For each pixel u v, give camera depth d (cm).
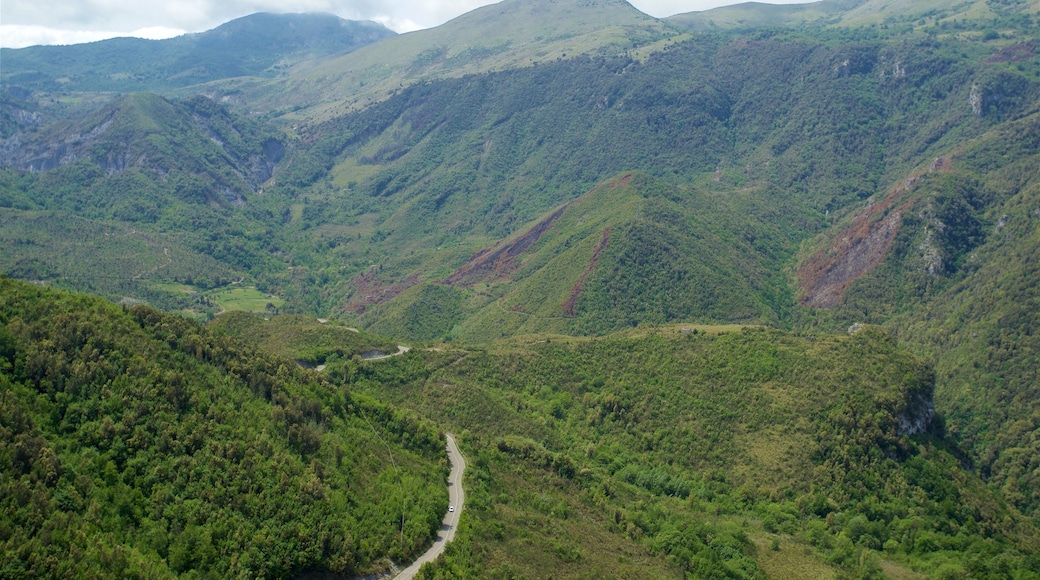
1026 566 14712
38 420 10412
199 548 9838
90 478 9988
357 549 11000
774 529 15662
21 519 8981
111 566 8944
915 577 14250
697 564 13775
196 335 13662
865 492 16512
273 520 10625
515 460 16225
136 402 11250
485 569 11838
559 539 13450
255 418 12362
